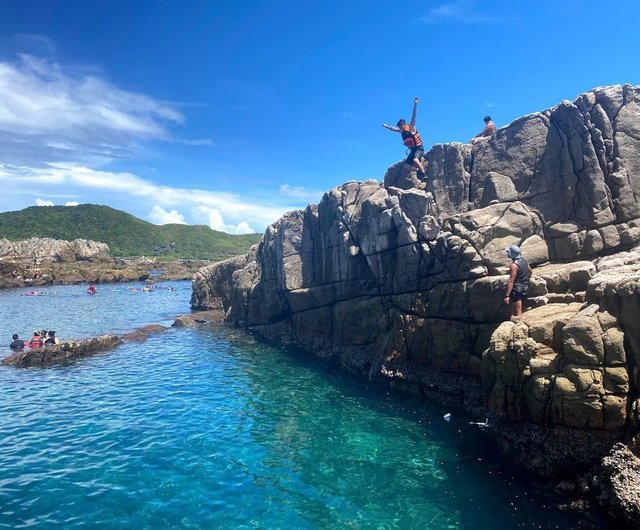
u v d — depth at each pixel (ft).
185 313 149.18
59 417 52.11
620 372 32.83
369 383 65.26
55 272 261.44
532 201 55.26
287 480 37.96
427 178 65.31
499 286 48.49
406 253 62.03
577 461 34.04
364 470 39.55
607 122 51.83
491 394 41.65
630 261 42.09
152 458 41.88
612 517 29.71
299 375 70.59
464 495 35.01
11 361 76.95
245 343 97.45
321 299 83.76
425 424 49.32
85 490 35.96
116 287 250.37
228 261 145.59
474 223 53.47
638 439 31.12
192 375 71.10
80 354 84.48
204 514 32.91
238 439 46.32
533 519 31.55
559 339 37.42
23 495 34.94
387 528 31.17
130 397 59.93
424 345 58.90
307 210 92.07
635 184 49.88
